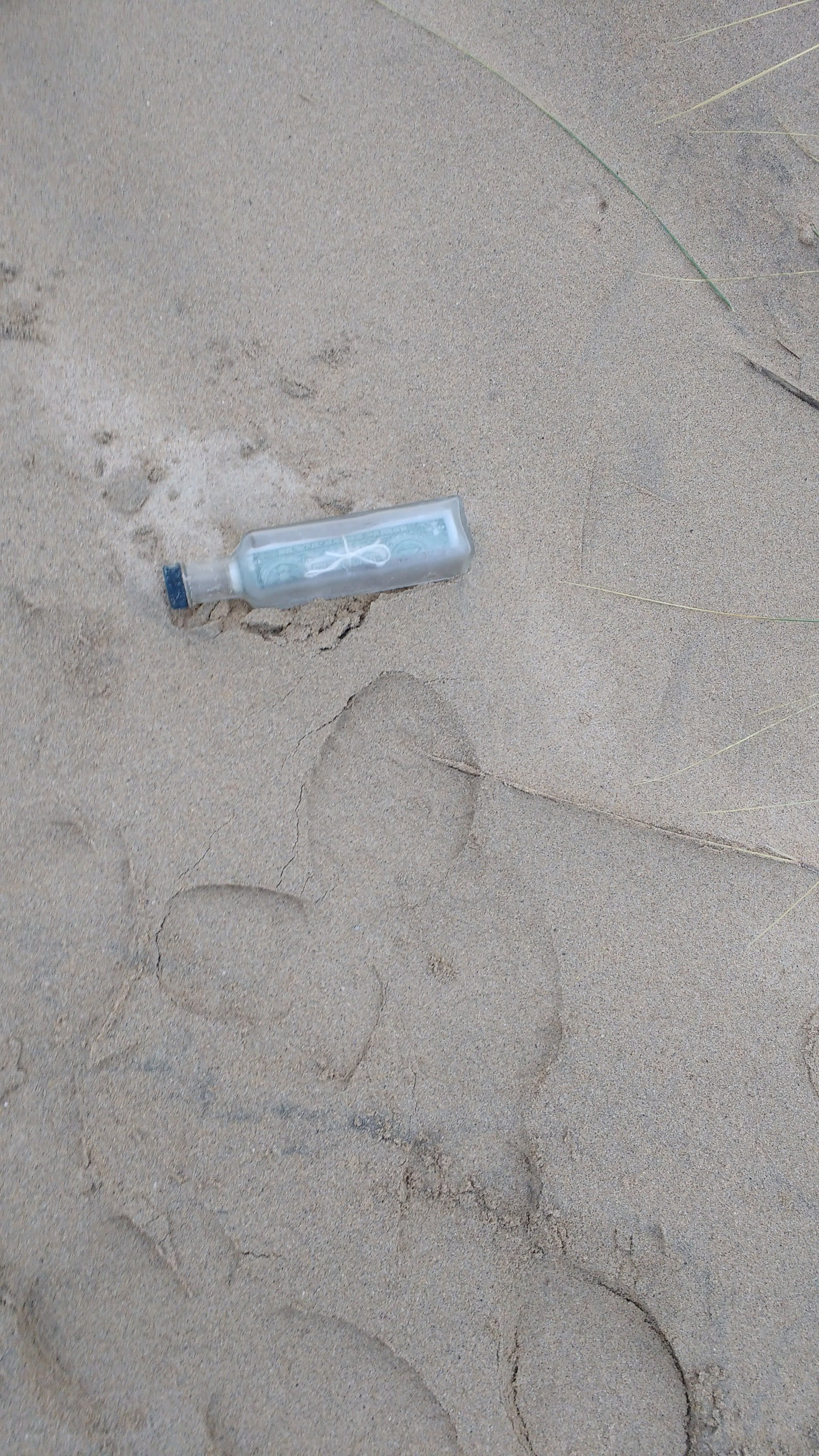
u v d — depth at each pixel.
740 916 1.01
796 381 1.06
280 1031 0.97
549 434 1.04
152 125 1.04
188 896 0.98
